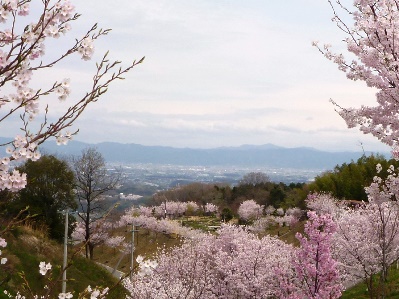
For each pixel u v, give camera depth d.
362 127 8.79
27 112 3.47
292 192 72.62
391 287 19.33
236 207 77.44
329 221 12.27
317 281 12.05
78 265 24.05
